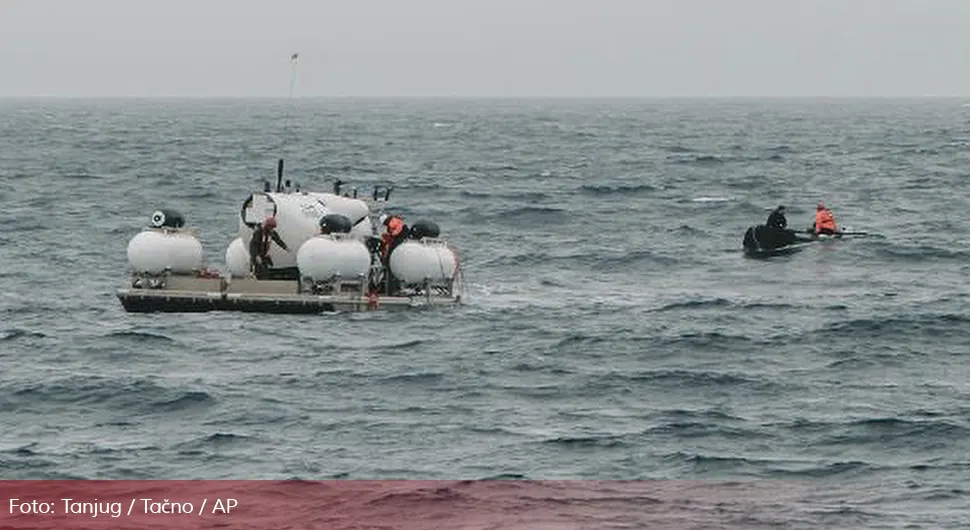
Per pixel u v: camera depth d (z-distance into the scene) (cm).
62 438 7306
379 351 9619
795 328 10719
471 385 8619
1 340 10081
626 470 6719
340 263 10856
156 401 8106
